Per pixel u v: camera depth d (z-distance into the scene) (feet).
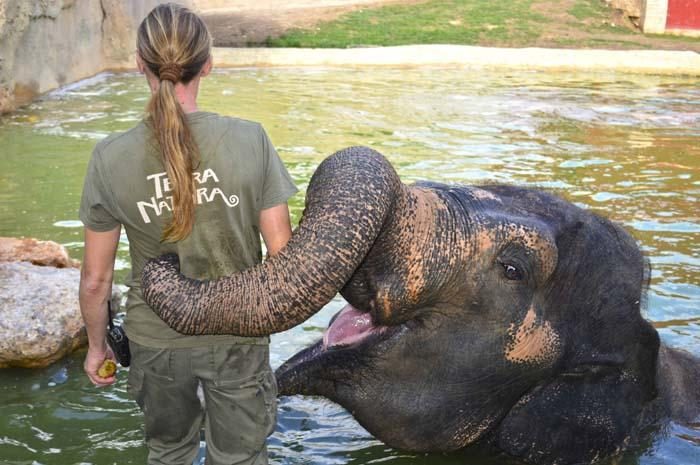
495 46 71.87
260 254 11.34
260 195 10.80
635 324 13.42
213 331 9.90
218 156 10.46
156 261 10.45
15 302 17.21
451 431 13.34
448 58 63.26
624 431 13.99
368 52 63.21
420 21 78.38
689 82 57.57
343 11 82.28
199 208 10.51
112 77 55.01
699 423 15.10
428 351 12.80
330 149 34.27
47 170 30.76
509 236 12.37
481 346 12.71
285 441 14.43
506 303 12.55
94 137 36.37
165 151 10.02
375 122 40.37
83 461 13.51
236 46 69.05
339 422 15.15
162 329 10.87
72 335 17.22
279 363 16.56
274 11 83.30
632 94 51.49
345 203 10.35
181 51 10.15
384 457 13.98
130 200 10.44
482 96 49.01
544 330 12.82
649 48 73.20
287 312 9.86
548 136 38.17
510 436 13.78
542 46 72.38
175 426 11.53
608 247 13.26
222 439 11.37
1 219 25.04
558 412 13.62
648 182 30.48
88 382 16.22
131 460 13.57
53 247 19.98
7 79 42.60
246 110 42.78
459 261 12.18
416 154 33.76
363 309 12.42
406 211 11.92
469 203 12.63
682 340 17.72
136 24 59.98
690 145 37.09
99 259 10.89
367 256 11.87
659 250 23.06
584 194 28.60
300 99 46.55
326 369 13.12
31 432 14.38
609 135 38.81
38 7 46.44
